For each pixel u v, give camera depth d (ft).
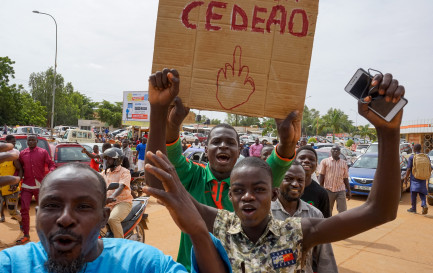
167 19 6.09
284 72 6.02
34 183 19.93
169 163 4.18
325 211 12.73
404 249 20.56
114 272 4.00
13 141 22.39
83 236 3.84
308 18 5.98
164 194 3.89
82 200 3.87
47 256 3.98
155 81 5.40
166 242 20.56
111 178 15.85
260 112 6.04
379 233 23.94
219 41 6.06
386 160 5.12
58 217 3.79
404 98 4.85
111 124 278.46
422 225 26.25
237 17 6.05
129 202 15.81
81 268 3.86
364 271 17.15
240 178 5.77
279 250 5.62
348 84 5.20
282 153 6.96
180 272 3.99
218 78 6.07
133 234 17.90
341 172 22.77
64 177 3.89
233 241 5.86
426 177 29.66
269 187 5.82
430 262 18.48
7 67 172.65
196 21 6.08
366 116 5.03
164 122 5.57
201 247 3.99
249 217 5.65
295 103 6.00
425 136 114.21
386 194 5.18
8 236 21.04
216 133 8.13
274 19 6.02
